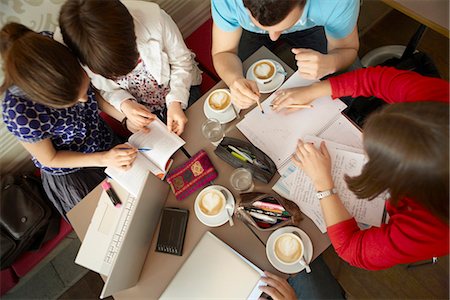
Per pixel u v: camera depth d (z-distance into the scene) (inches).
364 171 32.3
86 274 77.0
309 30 62.9
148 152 49.4
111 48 40.1
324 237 41.9
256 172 44.9
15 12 58.2
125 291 43.9
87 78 44.8
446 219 29.9
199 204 45.1
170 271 43.8
